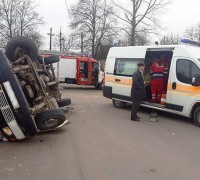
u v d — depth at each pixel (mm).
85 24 48375
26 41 10461
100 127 10734
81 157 7621
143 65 11719
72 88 26094
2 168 6828
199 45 12891
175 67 11820
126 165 7145
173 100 11859
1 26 50500
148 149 8375
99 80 25406
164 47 12406
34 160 7352
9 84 7992
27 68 9367
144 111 13938
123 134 9852
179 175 6648
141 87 11680
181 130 10562
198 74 11109
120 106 14727
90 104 16000
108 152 8039
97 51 48750
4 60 8031
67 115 12773
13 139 8758
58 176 6441
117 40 47375
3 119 8312
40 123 8914
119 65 14391
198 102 11094
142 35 43375
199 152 8250
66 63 24938
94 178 6375
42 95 9516
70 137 9367
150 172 6766
